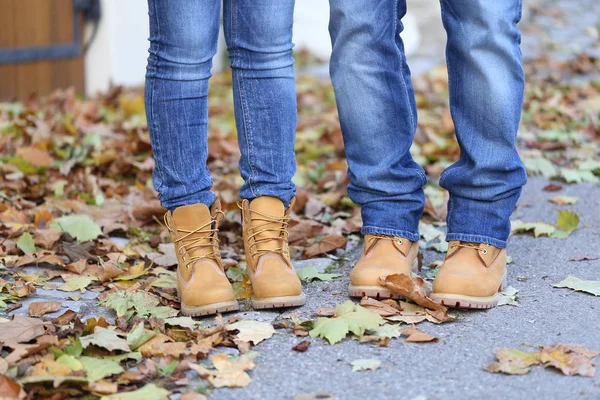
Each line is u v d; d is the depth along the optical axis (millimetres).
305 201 3111
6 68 5062
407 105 2141
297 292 2098
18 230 2697
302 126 4602
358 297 2154
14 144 3820
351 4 2045
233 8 2041
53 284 2324
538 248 2588
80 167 3621
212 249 2125
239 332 1926
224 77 6426
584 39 7289
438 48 7426
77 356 1785
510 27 2004
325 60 7402
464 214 2123
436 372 1744
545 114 4629
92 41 5684
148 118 2068
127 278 2344
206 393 1669
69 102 4723
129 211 2975
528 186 3404
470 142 2074
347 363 1794
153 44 2021
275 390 1682
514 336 1911
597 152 3896
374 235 2176
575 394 1630
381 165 2133
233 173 3670
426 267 2461
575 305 2092
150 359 1772
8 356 1743
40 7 5270
